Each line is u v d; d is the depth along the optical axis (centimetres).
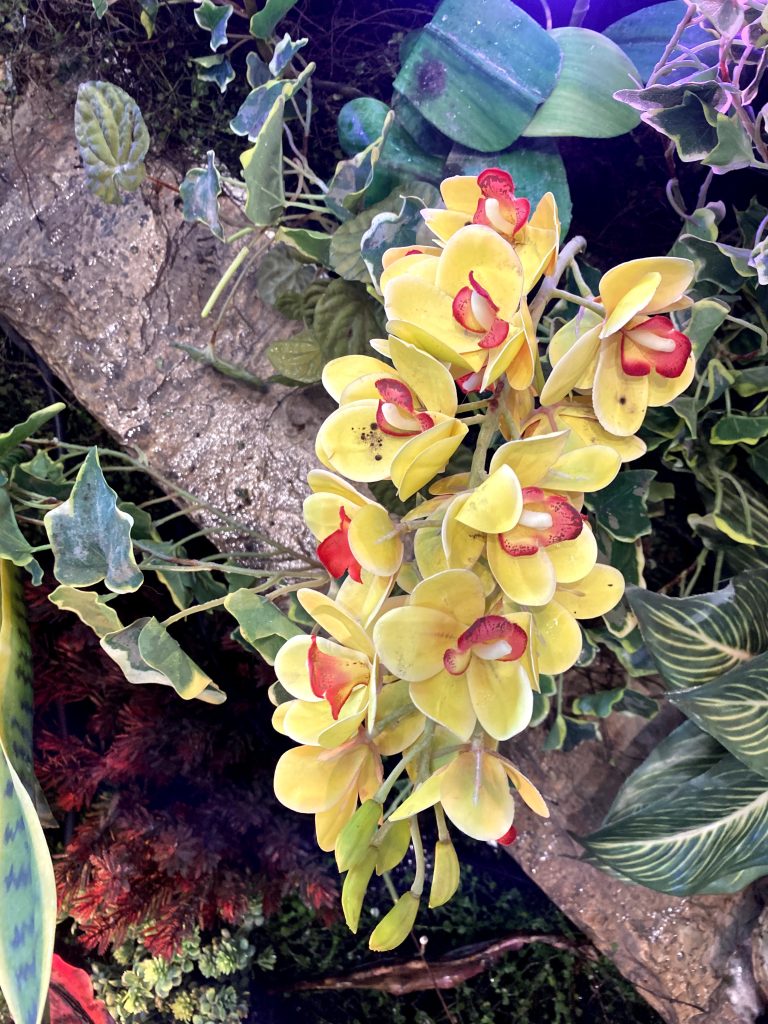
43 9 73
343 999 96
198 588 73
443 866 42
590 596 44
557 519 40
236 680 91
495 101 58
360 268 61
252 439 74
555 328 66
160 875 81
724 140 53
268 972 96
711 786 66
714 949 75
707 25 57
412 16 75
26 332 76
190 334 75
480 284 42
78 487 56
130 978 81
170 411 75
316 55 77
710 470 71
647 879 66
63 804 82
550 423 45
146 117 77
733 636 65
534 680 39
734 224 75
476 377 44
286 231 64
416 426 43
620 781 77
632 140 72
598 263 80
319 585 62
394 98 63
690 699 61
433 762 43
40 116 76
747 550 72
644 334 43
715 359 64
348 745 43
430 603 39
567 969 94
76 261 74
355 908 40
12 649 66
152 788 87
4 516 62
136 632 58
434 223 46
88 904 79
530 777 78
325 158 81
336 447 43
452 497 43
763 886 76
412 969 94
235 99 79
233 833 86
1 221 75
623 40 63
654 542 81
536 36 58
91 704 93
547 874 78
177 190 76
